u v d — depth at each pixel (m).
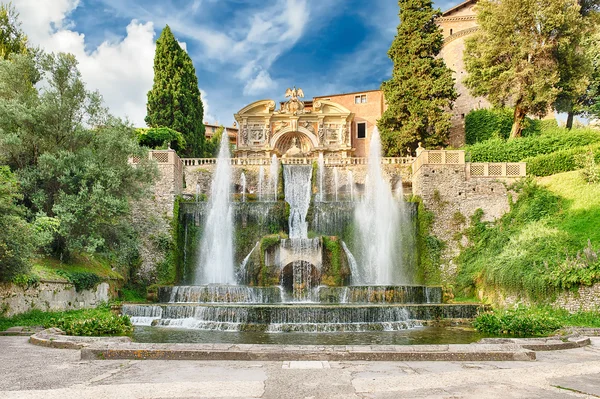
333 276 30.00
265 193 39.59
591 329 16.28
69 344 12.20
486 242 31.11
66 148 26.41
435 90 45.16
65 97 26.09
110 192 25.28
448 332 18.17
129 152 26.72
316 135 55.25
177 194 34.09
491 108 48.53
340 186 40.00
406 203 33.41
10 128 24.73
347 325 18.98
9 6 38.00
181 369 9.43
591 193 27.94
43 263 22.84
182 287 25.19
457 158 33.31
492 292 25.83
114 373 9.02
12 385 8.01
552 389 7.76
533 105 40.03
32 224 20.12
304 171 40.72
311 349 10.84
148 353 10.67
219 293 24.64
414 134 45.31
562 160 31.72
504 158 37.00
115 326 16.42
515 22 40.41
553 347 12.23
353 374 8.94
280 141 56.03
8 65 26.72
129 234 27.36
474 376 8.76
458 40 56.44
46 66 26.28
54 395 7.29
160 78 55.41
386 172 39.47
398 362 10.25
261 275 29.81
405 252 32.91
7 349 12.00
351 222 33.94
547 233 25.92
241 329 18.89
